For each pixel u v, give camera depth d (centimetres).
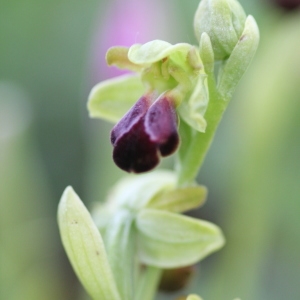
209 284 34
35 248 33
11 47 41
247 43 23
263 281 36
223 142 37
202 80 23
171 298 34
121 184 26
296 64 33
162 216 25
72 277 36
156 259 25
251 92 33
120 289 25
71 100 40
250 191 33
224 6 23
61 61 41
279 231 36
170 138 22
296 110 33
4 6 41
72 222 24
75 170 39
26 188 33
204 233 25
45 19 41
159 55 22
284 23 33
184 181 25
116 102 25
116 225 25
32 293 33
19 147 33
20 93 39
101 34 32
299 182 36
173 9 33
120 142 23
